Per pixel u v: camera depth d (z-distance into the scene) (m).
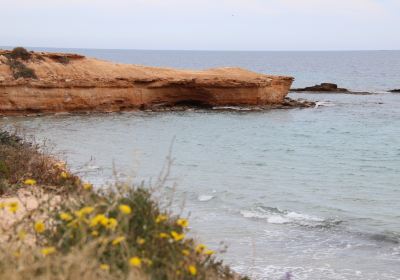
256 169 24.05
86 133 35.09
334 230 14.01
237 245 12.06
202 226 13.49
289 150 30.94
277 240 12.77
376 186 20.77
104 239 3.92
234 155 28.36
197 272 4.41
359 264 11.30
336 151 30.97
